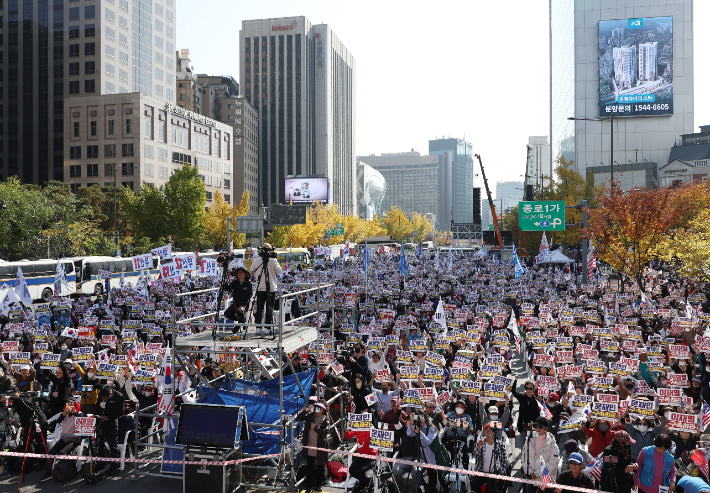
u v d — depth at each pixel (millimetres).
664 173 112812
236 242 82000
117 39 111688
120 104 104125
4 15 111562
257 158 196875
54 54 109375
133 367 15516
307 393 13023
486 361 15922
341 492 10953
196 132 122250
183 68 166625
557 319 24328
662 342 18047
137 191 103062
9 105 112438
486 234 77562
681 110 119250
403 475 10492
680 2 118125
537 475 9969
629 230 35062
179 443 10414
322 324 21281
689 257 32938
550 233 68938
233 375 14039
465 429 11055
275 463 11750
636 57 119375
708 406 11469
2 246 55531
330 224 113938
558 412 12688
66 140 106250
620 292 32062
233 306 12078
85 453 11711
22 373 13977
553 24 158875
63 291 43406
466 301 31094
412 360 15992
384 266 57281
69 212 62281
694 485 7633
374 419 13859
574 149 123938
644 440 10758
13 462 11945
